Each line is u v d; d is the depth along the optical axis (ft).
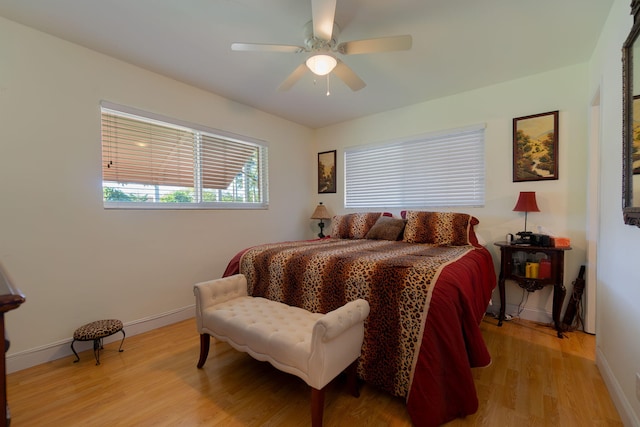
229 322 5.67
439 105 10.76
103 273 7.72
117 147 8.11
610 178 5.65
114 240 7.93
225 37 6.93
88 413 4.99
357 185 13.25
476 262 6.75
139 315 8.41
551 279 7.98
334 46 6.29
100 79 7.64
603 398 5.23
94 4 5.78
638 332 4.24
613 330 5.32
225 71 8.63
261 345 5.08
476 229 9.97
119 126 8.13
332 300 5.96
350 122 13.35
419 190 11.38
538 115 8.84
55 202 6.94
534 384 5.65
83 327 6.88
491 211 9.75
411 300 4.91
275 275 7.02
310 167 14.56
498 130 9.58
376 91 10.11
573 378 5.85
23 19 6.26
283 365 4.78
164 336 8.20
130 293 8.23
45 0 5.65
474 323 4.80
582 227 8.31
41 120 6.73
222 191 10.84
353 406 5.09
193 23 6.40
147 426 4.68
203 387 5.73
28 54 6.55
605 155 5.99
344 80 7.01
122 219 8.09
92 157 7.53
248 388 5.70
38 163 6.70
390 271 5.35
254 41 7.09
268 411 5.02
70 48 7.14
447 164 10.70
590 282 7.91
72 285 7.19
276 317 5.73
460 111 10.30
